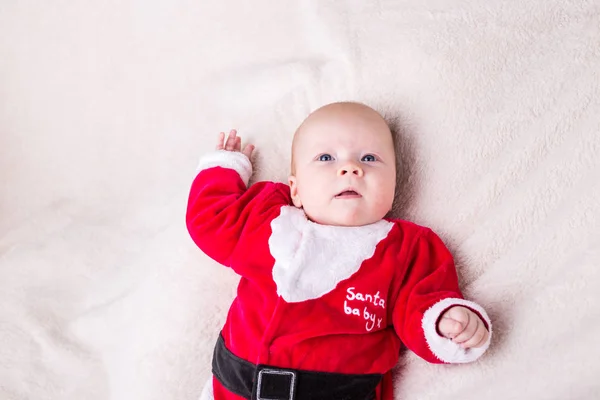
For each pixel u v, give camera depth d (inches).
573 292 42.9
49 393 48.9
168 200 55.2
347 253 44.2
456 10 52.8
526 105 49.1
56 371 50.1
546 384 40.8
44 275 55.0
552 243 44.9
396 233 45.8
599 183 46.0
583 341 41.4
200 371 47.8
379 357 43.5
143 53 60.1
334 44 54.7
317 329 42.1
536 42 51.3
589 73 49.5
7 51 61.4
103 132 59.4
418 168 49.1
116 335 51.0
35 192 59.7
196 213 47.4
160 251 52.4
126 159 58.5
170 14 60.1
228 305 49.5
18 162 60.3
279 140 53.1
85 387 49.2
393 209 49.6
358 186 44.2
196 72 58.7
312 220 46.6
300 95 54.1
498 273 45.0
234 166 50.2
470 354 41.2
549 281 43.9
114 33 60.6
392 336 44.7
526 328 42.7
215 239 46.3
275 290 43.8
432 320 41.2
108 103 59.8
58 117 60.3
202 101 57.8
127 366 48.8
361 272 43.8
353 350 42.5
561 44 51.0
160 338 48.4
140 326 49.8
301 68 54.8
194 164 55.5
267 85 55.6
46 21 61.2
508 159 48.0
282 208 46.8
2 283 54.7
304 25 57.6
